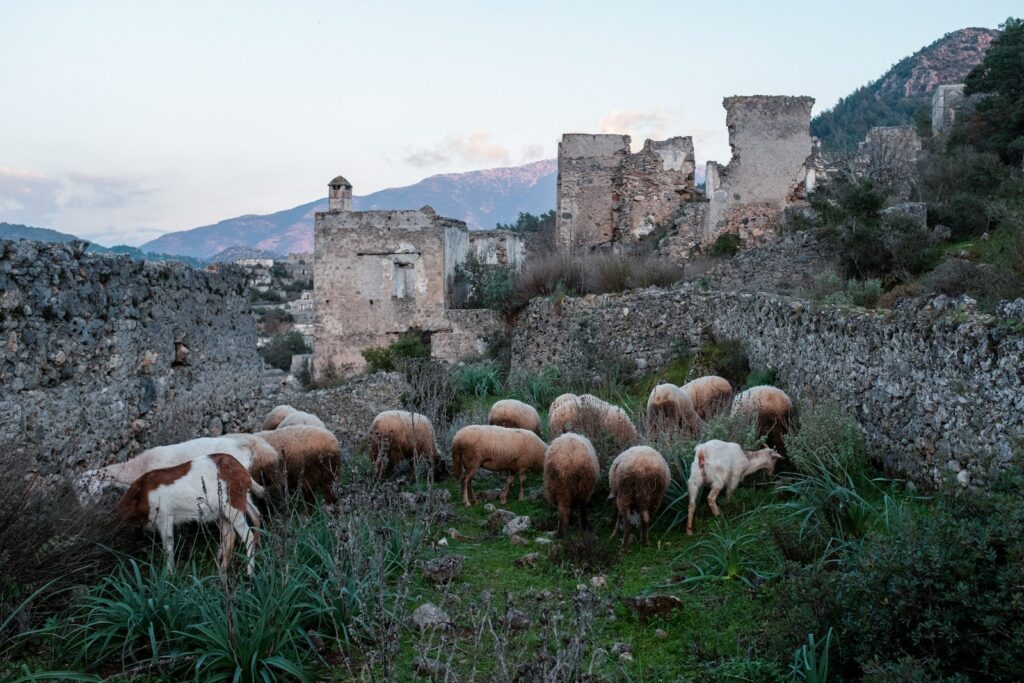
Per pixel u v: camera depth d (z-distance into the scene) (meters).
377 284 28.86
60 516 6.21
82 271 8.57
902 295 14.85
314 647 5.73
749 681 5.35
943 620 4.86
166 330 10.41
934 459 8.23
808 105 28.72
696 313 17.47
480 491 10.72
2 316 7.26
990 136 30.27
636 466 8.30
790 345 12.75
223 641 5.35
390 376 16.70
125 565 6.52
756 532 7.99
